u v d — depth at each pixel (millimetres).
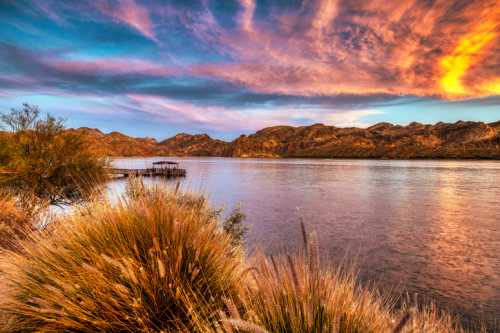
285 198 44125
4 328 1923
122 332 1822
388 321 1604
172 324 1904
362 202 40938
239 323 1208
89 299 1873
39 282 2121
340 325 1491
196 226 2586
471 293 13344
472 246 20953
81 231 2404
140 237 2297
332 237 22969
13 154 14414
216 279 2213
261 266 1905
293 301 1558
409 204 39500
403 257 18344
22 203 6262
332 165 186500
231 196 46125
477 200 42938
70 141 15930
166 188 2916
